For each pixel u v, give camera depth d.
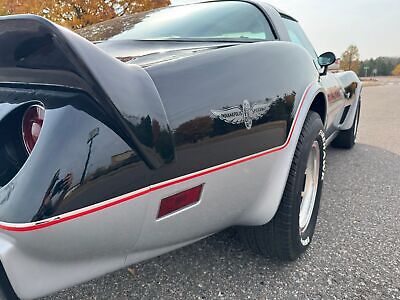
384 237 2.10
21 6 8.68
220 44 1.50
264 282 1.67
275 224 1.62
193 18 1.87
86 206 0.87
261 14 1.89
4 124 0.95
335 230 2.19
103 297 1.59
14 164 0.94
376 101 12.70
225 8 1.92
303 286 1.64
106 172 0.88
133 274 1.75
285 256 1.74
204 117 1.09
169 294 1.60
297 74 1.59
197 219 1.20
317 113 1.87
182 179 1.05
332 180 3.20
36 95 0.94
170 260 1.85
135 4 9.59
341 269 1.77
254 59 1.35
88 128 0.87
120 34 1.87
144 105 0.95
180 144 1.02
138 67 1.04
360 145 4.75
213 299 1.56
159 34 1.78
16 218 0.81
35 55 0.86
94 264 1.01
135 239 1.04
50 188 0.82
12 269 0.85
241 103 1.22
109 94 0.86
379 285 1.64
